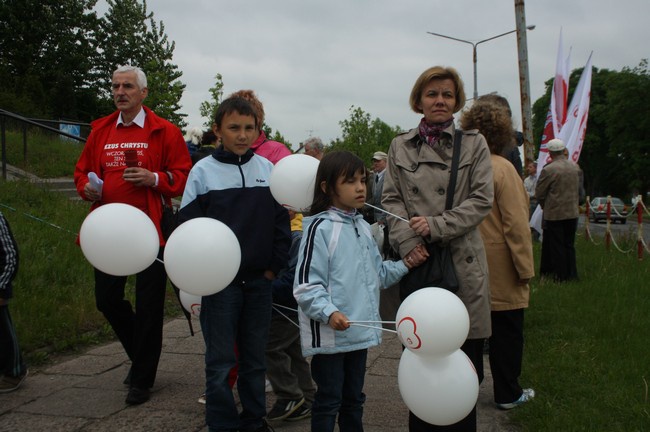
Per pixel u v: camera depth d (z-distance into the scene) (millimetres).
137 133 4074
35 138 13969
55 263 6523
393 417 3721
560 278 7859
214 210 3354
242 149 3406
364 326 2680
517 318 3762
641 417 3447
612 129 54281
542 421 3441
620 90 52250
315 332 2838
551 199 7797
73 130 18703
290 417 3701
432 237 2871
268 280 3418
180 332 5977
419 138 3131
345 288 2861
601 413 3547
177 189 4055
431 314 2451
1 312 4102
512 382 3779
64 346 5137
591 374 4219
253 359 3348
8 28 34312
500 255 3658
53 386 4289
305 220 3016
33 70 33875
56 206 9094
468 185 3027
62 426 3543
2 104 26625
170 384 4344
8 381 4129
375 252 3070
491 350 3807
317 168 3066
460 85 3109
